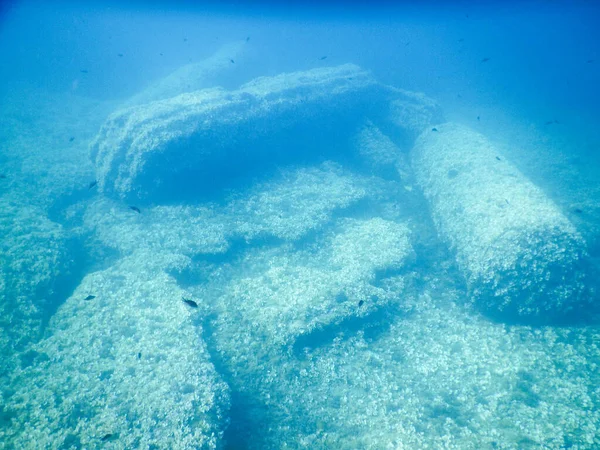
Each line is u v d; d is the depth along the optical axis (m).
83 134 25.27
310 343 10.40
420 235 15.41
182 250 13.57
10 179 17.19
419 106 24.00
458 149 17.94
